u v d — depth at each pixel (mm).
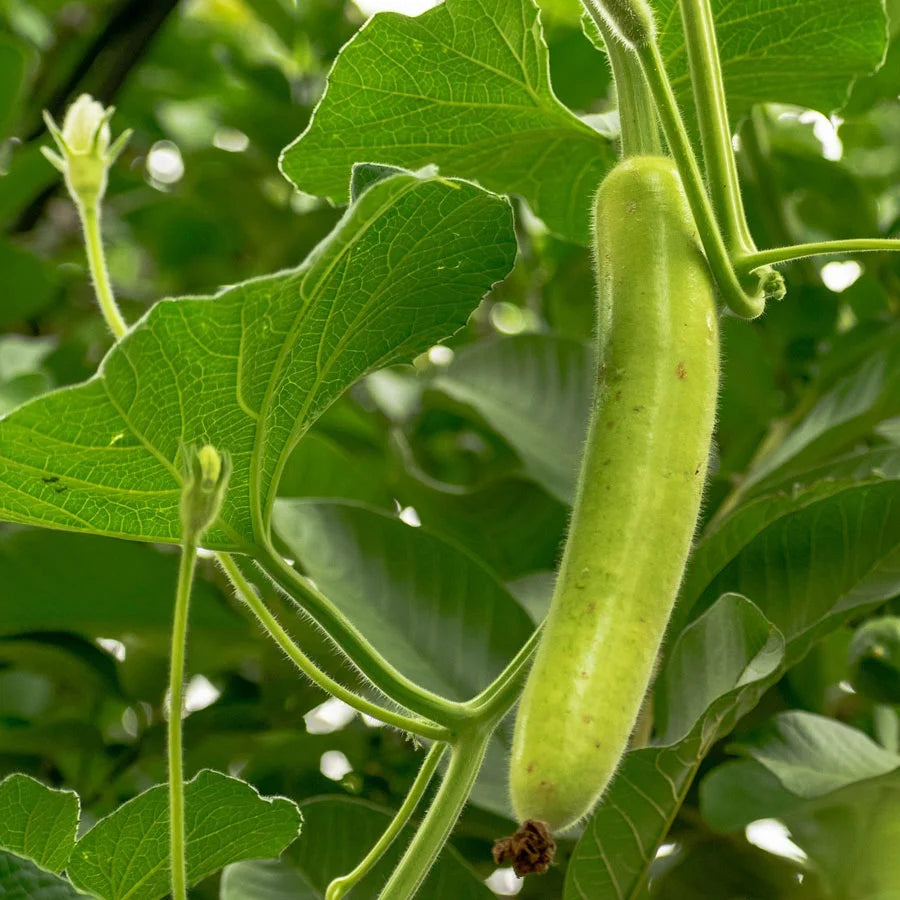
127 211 2812
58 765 2186
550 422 1939
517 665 1213
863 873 1466
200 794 1274
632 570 1087
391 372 2273
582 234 1567
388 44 1396
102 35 2428
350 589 1584
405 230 1186
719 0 1421
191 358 1159
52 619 1885
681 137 1163
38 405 1146
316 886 1514
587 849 1366
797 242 2199
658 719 1425
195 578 1859
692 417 1114
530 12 1375
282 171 1476
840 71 1483
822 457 1781
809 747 1548
